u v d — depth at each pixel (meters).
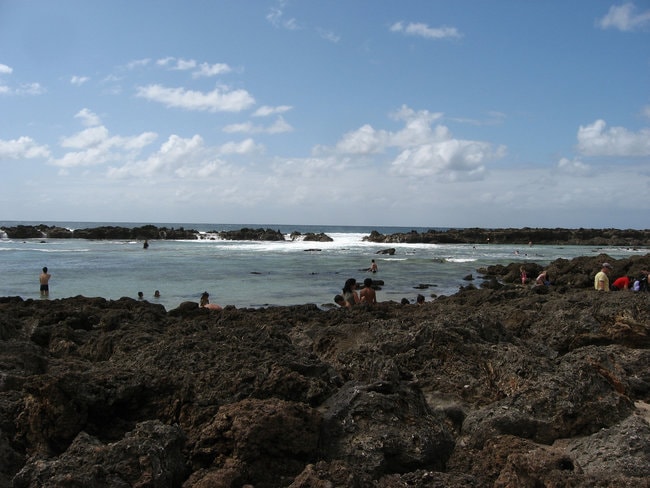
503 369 6.81
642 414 6.16
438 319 8.86
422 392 6.39
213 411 5.22
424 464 5.08
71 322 12.05
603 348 9.34
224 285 28.95
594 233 96.12
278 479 4.68
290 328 12.34
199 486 4.31
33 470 4.17
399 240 92.12
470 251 68.38
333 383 6.39
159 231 93.62
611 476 4.45
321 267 41.16
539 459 4.55
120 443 4.41
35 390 5.04
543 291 18.70
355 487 4.36
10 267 38.06
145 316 12.33
